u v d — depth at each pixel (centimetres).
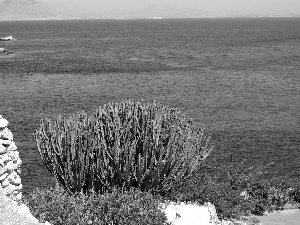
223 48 12081
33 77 6519
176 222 1217
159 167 1339
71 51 11344
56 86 5681
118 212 1107
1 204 984
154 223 1116
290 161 2769
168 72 7081
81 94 5116
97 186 1377
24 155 2786
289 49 11550
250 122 3800
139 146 1386
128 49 11881
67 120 1408
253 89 5472
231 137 3306
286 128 3609
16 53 10856
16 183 1115
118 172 1332
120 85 5784
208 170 2416
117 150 1324
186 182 1503
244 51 11088
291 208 1653
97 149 1370
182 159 1417
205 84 5872
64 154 1348
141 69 7481
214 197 1455
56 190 1269
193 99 4838
